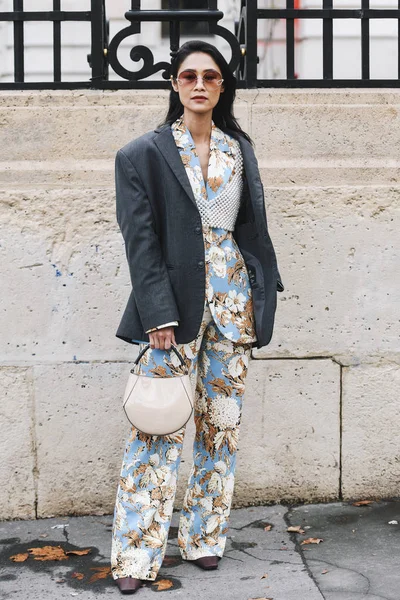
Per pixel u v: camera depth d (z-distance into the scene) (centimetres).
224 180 379
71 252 463
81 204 462
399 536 435
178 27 482
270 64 859
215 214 377
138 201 372
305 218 471
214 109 395
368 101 482
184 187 370
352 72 802
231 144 388
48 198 461
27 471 468
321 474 480
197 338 382
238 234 394
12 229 461
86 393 468
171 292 371
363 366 478
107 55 485
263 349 473
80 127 468
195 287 372
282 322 473
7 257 461
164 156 374
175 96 395
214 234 379
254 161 387
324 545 426
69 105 472
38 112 468
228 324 379
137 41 841
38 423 467
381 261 475
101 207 462
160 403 367
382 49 802
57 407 467
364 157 479
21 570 406
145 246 370
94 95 473
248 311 387
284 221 470
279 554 418
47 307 464
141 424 368
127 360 468
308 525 452
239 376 394
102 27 479
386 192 472
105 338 467
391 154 480
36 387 466
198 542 406
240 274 386
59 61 482
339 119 476
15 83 478
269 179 472
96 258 464
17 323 464
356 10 487
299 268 472
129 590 377
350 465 481
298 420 477
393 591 372
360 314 476
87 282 464
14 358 464
